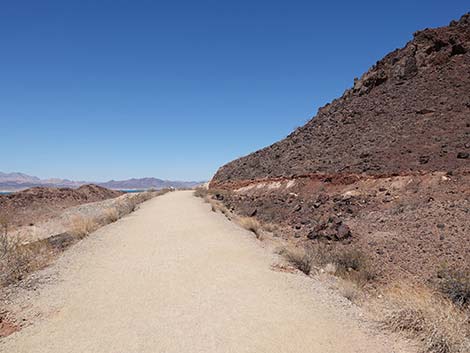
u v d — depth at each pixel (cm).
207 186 5803
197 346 418
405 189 1639
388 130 2709
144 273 723
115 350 408
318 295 609
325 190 2088
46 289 616
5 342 427
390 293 670
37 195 4331
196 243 1027
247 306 544
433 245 1023
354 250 1057
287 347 418
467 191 1373
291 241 1338
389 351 419
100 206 3509
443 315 485
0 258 702
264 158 4059
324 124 3866
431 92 3089
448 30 3862
